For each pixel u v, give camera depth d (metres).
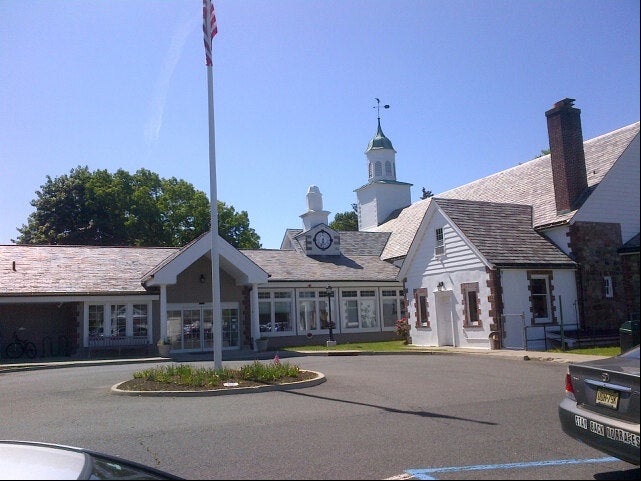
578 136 25.73
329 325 29.81
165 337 25.02
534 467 6.85
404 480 6.45
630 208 25.86
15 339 25.45
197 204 52.62
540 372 15.80
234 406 11.34
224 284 28.55
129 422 10.14
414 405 11.07
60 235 48.44
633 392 6.02
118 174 51.50
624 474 6.55
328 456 7.53
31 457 4.33
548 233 25.86
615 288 25.02
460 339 24.81
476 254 23.86
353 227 77.50
